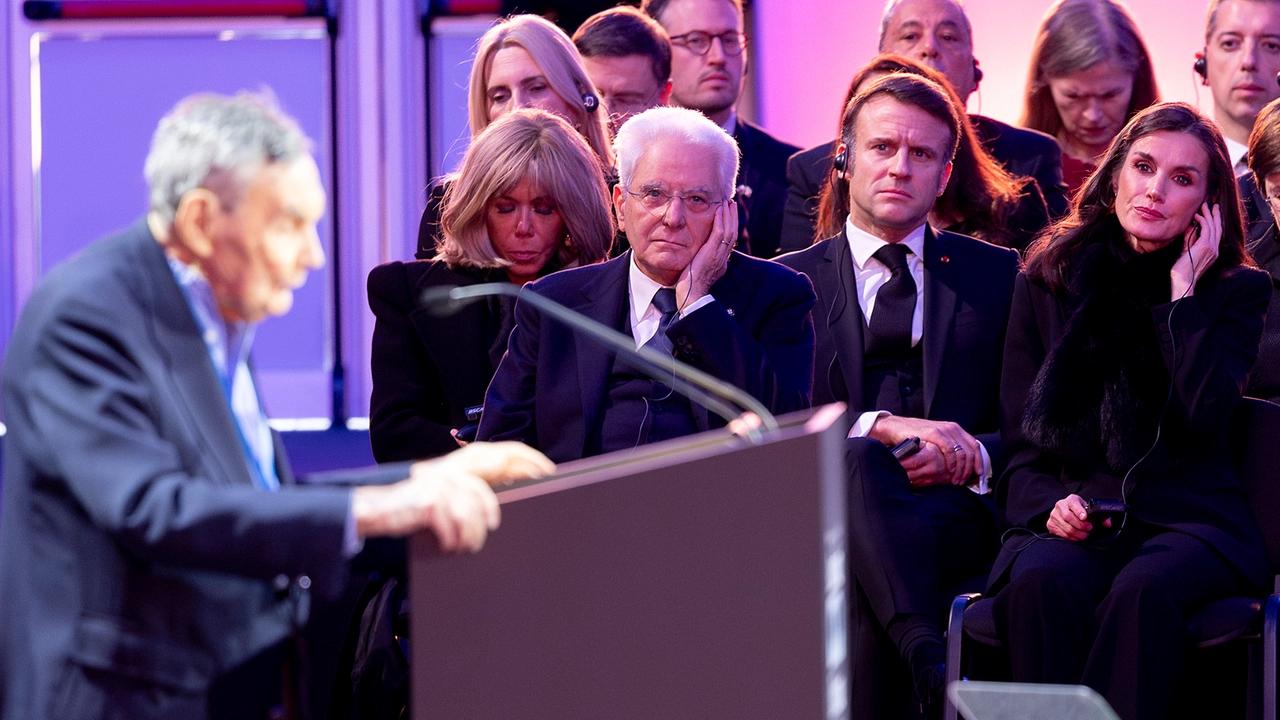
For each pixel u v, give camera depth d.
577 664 5.66
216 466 6.01
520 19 14.36
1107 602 9.93
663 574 5.60
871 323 12.27
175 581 6.07
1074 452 10.87
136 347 5.88
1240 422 11.07
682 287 10.27
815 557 5.48
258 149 5.94
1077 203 11.70
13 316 28.72
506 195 11.59
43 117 28.91
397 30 28.36
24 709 5.85
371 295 12.04
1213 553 10.38
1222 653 11.65
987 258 12.41
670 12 16.36
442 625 5.73
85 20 28.53
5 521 6.05
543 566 5.68
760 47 24.84
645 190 10.27
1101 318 11.00
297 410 28.53
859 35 24.33
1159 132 11.10
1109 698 9.70
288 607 6.48
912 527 10.78
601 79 15.07
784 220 15.19
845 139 12.75
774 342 10.56
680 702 5.59
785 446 5.51
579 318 6.60
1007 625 10.11
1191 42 21.44
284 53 28.94
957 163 13.91
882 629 10.85
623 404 10.30
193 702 6.05
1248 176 13.56
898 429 11.66
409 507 5.62
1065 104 16.17
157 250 6.13
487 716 5.71
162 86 29.08
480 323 11.79
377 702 9.92
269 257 6.03
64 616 5.91
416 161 28.70
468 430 11.30
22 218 28.70
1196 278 11.04
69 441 5.67
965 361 12.00
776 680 5.52
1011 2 22.23
